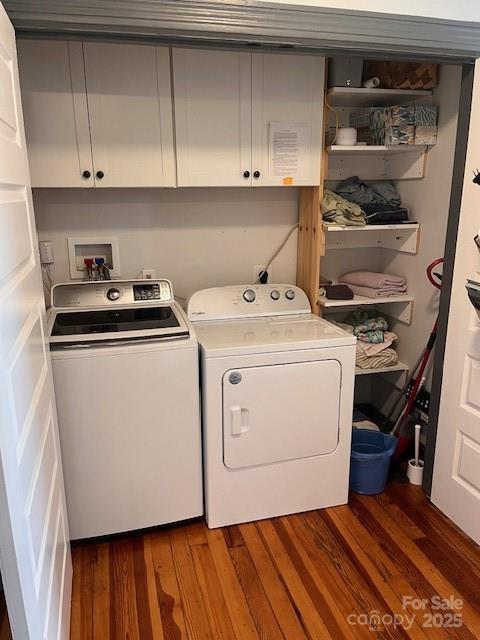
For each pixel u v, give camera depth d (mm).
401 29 1748
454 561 2029
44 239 2492
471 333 2023
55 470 1684
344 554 2072
